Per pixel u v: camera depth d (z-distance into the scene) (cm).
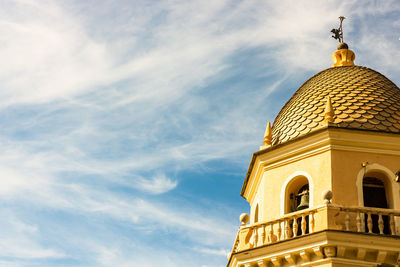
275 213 2214
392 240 1911
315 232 1945
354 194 2105
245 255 2080
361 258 1925
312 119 2364
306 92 2564
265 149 2344
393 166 2159
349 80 2547
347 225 1956
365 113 2320
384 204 2147
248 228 2156
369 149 2189
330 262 1914
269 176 2316
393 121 2306
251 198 2572
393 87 2552
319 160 2200
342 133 2206
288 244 1998
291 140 2278
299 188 2270
